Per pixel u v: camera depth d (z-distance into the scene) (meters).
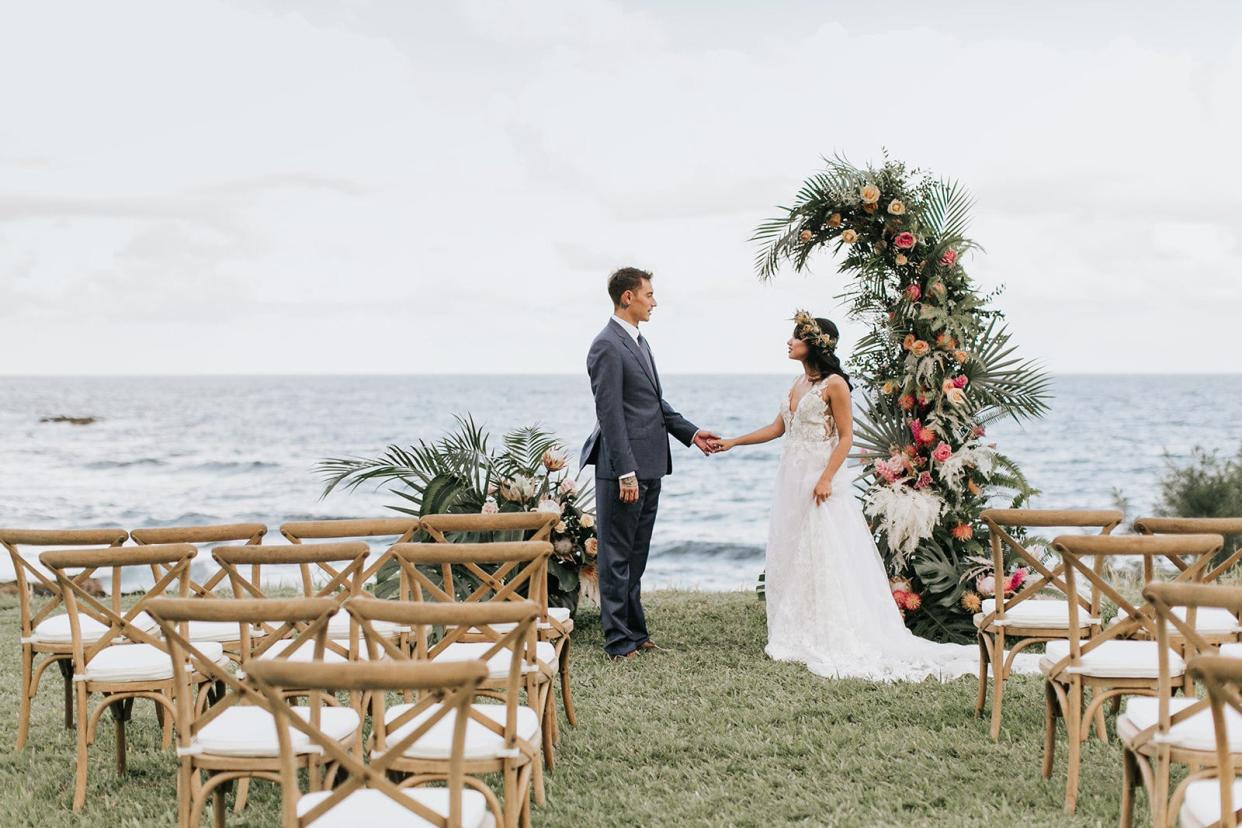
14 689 6.21
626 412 6.71
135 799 4.39
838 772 4.54
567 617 5.27
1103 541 4.08
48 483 35.44
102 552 4.20
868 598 6.60
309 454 46.12
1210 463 11.66
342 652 4.48
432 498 7.30
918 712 5.36
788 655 6.54
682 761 4.75
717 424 63.12
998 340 7.20
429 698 3.45
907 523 6.75
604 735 5.10
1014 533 7.30
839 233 7.16
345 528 5.02
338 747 2.83
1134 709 3.59
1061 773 4.49
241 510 28.89
